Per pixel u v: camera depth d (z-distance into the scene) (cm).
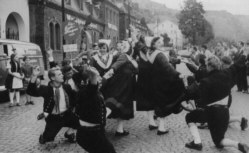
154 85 765
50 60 748
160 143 708
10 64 1220
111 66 748
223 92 628
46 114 689
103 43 762
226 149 659
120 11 5819
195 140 661
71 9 3372
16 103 1250
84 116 479
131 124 896
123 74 742
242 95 1522
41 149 681
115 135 772
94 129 480
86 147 489
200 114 646
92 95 476
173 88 755
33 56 1705
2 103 1319
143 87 786
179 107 764
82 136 484
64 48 1914
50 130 689
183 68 2633
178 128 843
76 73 695
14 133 819
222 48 2247
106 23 4831
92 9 4278
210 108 634
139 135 776
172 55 1138
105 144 485
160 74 758
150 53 764
